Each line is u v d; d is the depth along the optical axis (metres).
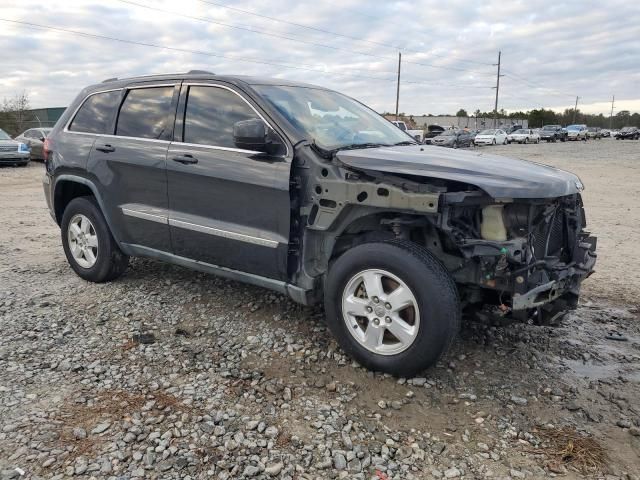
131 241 4.92
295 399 3.33
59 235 7.88
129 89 5.00
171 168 4.41
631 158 27.25
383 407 3.27
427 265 3.32
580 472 2.73
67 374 3.58
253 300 4.92
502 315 3.66
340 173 3.67
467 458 2.82
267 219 3.92
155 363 3.76
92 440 2.87
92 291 5.16
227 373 3.63
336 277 3.67
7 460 2.69
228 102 4.27
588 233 4.26
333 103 4.73
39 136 22.17
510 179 3.35
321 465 2.74
